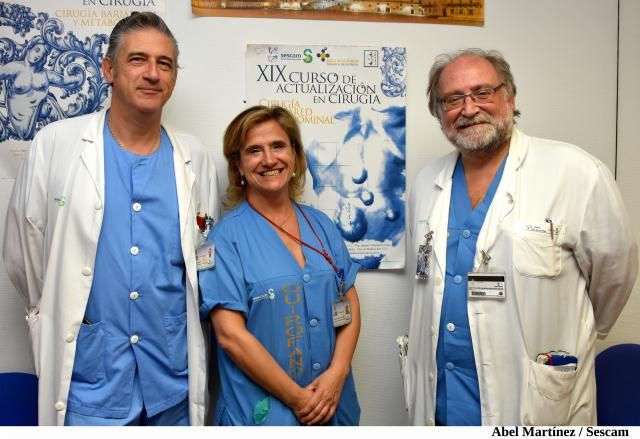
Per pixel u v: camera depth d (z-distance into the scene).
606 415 1.40
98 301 1.13
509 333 1.14
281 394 1.12
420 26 1.54
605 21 1.60
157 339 1.16
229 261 1.17
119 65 1.12
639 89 1.61
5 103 1.42
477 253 1.17
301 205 1.40
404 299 1.60
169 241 1.18
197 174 1.31
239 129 1.24
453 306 1.19
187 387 1.21
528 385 1.09
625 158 1.62
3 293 1.47
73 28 1.43
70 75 1.43
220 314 1.15
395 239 1.57
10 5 1.41
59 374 1.11
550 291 1.12
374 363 1.60
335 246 1.32
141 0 1.44
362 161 1.54
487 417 1.13
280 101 1.50
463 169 1.31
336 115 1.53
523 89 1.58
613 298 1.21
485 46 1.57
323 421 1.16
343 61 1.52
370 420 1.61
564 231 1.13
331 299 1.24
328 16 1.50
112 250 1.14
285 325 1.16
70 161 1.17
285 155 1.24
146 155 1.22
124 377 1.13
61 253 1.13
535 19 1.58
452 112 1.19
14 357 1.48
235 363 1.15
